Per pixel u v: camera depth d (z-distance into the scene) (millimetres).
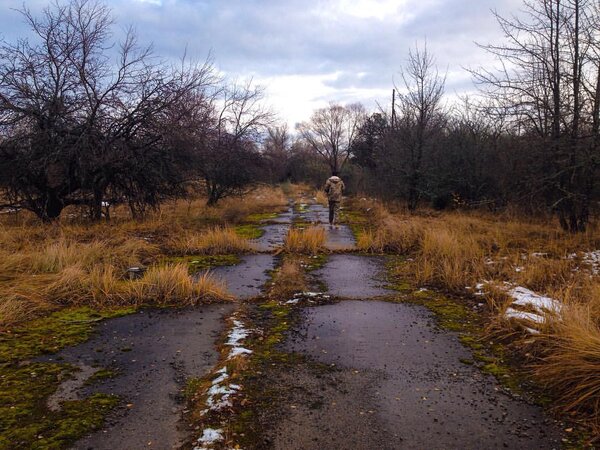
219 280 7609
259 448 3012
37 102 11758
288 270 7879
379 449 3021
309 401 3637
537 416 3430
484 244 10312
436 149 19625
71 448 2973
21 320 5418
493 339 4977
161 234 11906
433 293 6875
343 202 25266
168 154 13734
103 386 3852
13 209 14188
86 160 12039
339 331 5238
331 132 61719
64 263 7715
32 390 3754
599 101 9969
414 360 4449
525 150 12008
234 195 22875
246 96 25609
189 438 3107
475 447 3045
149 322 5488
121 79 12828
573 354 3855
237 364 4199
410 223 12227
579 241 10273
